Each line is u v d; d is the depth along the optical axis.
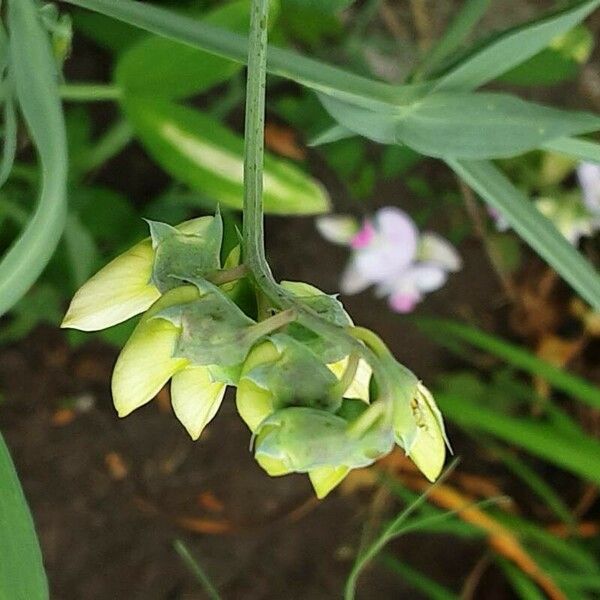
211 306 0.18
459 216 0.45
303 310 0.18
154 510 0.43
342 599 0.45
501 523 0.44
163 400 0.42
